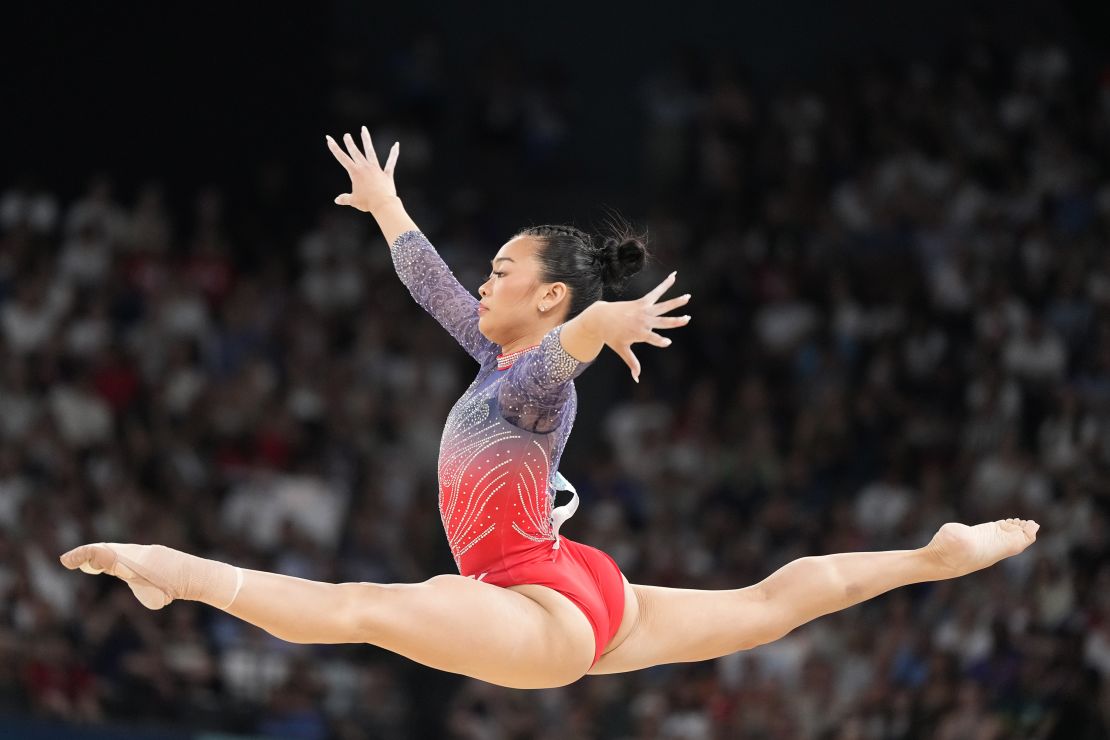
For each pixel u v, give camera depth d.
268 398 39.72
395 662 35.94
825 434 39.19
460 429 13.15
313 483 38.00
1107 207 44.28
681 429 40.31
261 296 43.59
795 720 31.89
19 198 44.62
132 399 39.34
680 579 35.28
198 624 34.53
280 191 49.09
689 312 44.91
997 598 32.25
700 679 33.66
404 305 44.50
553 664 12.66
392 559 36.84
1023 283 42.28
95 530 35.06
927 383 40.12
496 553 13.06
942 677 31.22
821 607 13.65
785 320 43.38
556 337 12.03
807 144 48.69
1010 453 36.31
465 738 33.44
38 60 47.66
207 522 36.19
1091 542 32.62
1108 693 28.72
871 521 36.69
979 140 47.38
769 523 36.66
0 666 31.97
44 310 40.56
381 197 15.23
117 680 32.47
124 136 48.75
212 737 31.25
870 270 43.84
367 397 40.78
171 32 49.19
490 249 47.25
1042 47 49.56
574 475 40.50
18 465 36.12
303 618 11.71
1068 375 39.75
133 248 43.81
